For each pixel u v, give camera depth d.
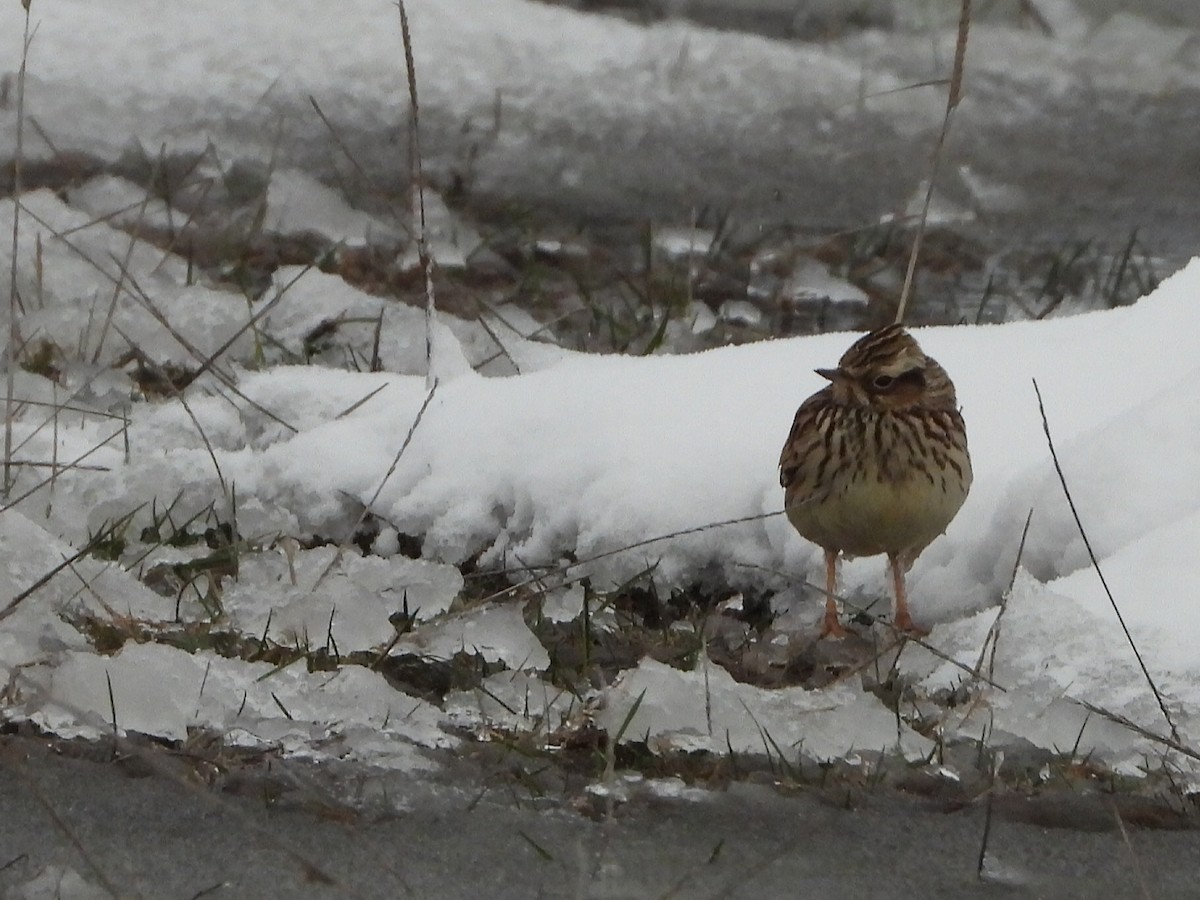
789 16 24.41
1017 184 20.75
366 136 19.20
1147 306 12.31
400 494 11.73
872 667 9.76
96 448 11.54
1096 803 8.34
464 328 14.79
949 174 20.61
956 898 7.46
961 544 10.88
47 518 11.28
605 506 11.16
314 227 17.41
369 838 7.78
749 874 7.29
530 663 9.77
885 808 8.26
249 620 9.97
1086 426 11.18
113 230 16.12
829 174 20.20
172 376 13.92
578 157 19.66
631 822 8.05
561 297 16.59
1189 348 11.78
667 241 18.16
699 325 16.05
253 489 11.85
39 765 8.25
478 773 8.48
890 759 8.68
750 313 16.56
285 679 9.12
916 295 17.38
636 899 7.27
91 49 19.61
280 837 7.74
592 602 10.68
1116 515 10.30
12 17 19.89
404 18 12.88
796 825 8.07
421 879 7.42
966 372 11.88
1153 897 7.52
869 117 21.52
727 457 11.27
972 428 11.34
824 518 10.29
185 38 20.09
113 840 7.62
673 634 10.36
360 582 10.53
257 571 10.56
